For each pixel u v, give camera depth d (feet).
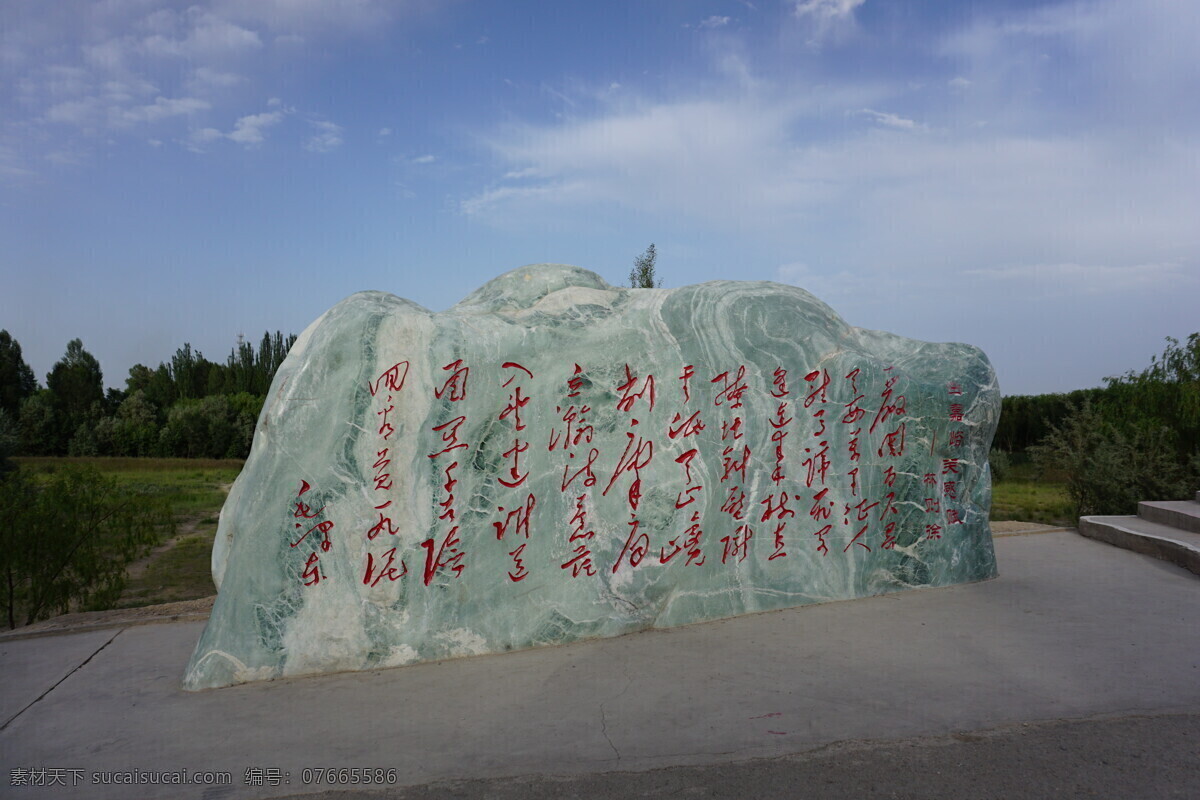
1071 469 33.63
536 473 15.92
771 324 18.35
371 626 14.78
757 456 17.95
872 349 20.38
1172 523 25.76
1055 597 18.93
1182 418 34.12
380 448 14.96
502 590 15.53
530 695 13.25
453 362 15.40
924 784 10.02
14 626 21.48
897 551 19.58
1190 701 12.46
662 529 16.90
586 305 17.38
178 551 33.01
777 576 18.07
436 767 10.83
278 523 14.55
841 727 11.71
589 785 10.21
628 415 16.76
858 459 19.10
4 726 12.81
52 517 21.63
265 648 14.38
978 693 12.89
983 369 21.02
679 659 14.80
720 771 10.48
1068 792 9.78
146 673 15.34
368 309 15.34
